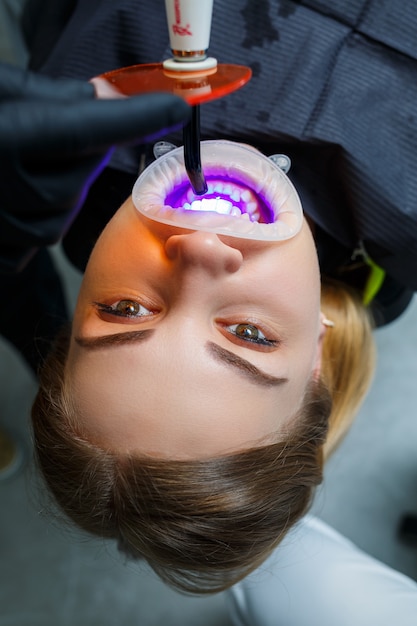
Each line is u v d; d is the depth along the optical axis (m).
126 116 0.40
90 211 0.86
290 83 0.70
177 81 0.46
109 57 0.74
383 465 1.34
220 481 0.59
